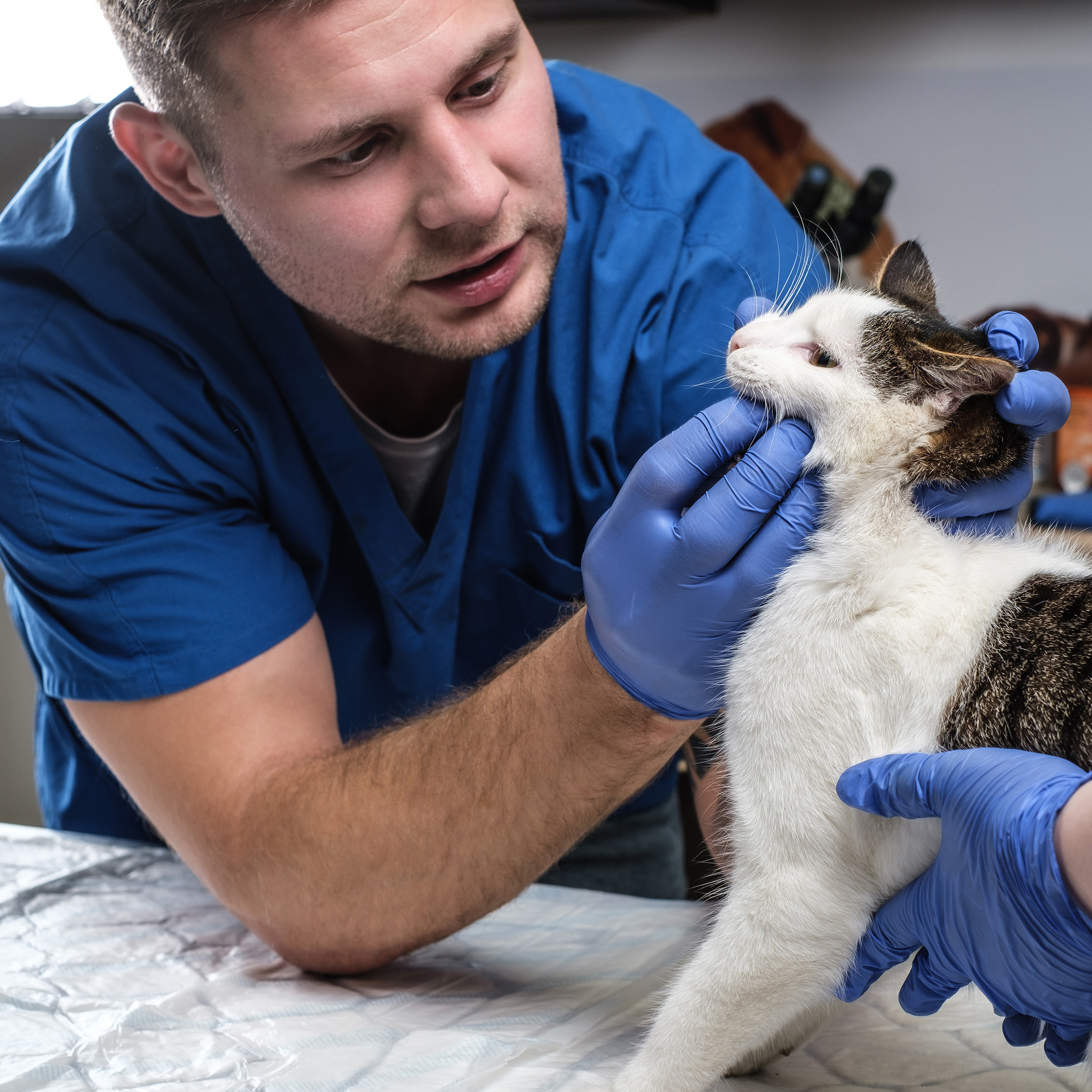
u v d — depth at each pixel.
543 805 1.04
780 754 0.90
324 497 1.39
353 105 0.96
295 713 1.21
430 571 1.39
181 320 1.28
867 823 0.88
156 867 1.50
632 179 1.44
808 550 0.97
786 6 3.14
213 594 1.19
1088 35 2.95
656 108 1.59
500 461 1.38
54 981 1.12
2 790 2.89
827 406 1.00
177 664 1.16
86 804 1.70
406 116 0.99
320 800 1.08
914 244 1.25
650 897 1.70
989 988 0.82
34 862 1.52
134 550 1.19
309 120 0.97
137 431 1.23
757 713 0.92
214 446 1.28
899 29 3.08
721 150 1.56
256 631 1.19
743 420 1.00
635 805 1.67
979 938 0.79
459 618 1.48
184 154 1.22
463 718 1.09
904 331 1.02
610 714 1.00
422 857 1.06
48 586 1.21
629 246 1.38
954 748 0.86
